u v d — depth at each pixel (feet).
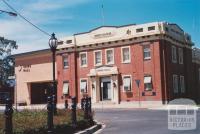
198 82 189.06
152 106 139.03
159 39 146.30
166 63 147.64
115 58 157.28
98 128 64.03
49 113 45.50
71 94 169.27
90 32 165.58
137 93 150.00
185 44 167.12
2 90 209.26
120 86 155.02
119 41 156.15
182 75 163.02
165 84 145.38
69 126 51.42
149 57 148.15
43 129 43.93
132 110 118.32
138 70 150.41
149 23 149.18
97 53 163.22
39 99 192.54
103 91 160.56
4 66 239.91
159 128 57.52
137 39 151.12
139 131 54.95
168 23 152.35
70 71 170.60
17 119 51.26
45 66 186.60
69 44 171.01
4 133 36.04
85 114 63.52
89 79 164.14
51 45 66.33
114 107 144.05
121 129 60.29
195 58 185.78
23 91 197.16
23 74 197.36
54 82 65.57
